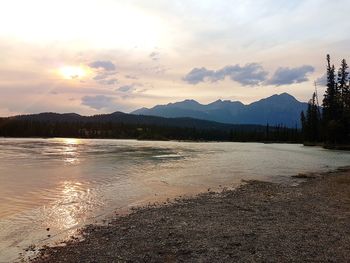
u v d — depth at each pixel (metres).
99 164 56.81
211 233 18.45
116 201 27.98
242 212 23.50
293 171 49.72
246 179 41.38
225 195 30.61
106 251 16.02
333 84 125.50
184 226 19.94
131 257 15.16
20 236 18.64
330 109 124.94
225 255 15.12
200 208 25.02
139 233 18.75
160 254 15.43
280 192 31.88
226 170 50.34
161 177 42.34
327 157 76.69
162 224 20.52
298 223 20.38
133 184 36.84
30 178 40.22
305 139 162.75
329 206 25.34
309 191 32.28
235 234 18.19
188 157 74.88
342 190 32.69
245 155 83.06
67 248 16.61
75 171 47.00
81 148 104.75
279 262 14.28
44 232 19.36
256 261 14.39
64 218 22.45
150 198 29.38
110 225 20.66
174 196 30.36
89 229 19.86
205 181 39.50
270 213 23.11
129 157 72.44
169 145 144.00
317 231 18.62
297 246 16.17
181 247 16.27
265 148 123.50
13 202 27.23
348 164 60.22
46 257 15.46
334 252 15.38
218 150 106.75
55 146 113.62
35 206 25.89
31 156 70.75
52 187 34.25
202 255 15.16
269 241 16.92
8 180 38.56
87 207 25.69
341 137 118.06
